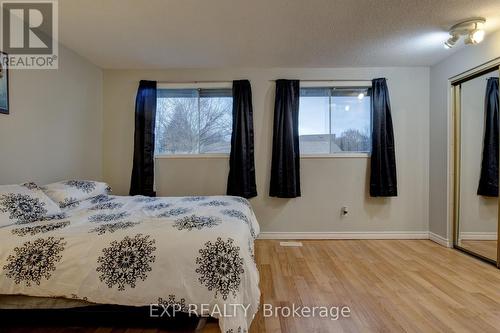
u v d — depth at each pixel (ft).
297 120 10.99
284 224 11.28
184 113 11.51
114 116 11.39
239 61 10.52
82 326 5.26
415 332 5.10
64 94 9.15
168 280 4.61
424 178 11.21
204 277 4.59
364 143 11.35
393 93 11.18
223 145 11.46
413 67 11.13
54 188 7.38
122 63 10.71
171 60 10.41
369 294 6.55
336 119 11.38
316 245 10.39
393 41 8.77
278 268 8.16
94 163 10.85
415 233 11.25
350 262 8.63
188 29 7.98
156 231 5.08
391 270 7.98
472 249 9.46
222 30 8.04
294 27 7.86
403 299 6.31
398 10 6.97
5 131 6.98
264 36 8.43
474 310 5.84
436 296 6.44
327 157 11.23
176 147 11.57
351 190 11.27
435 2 6.61
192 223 5.53
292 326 5.29
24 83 7.55
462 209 9.80
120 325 5.28
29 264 4.68
